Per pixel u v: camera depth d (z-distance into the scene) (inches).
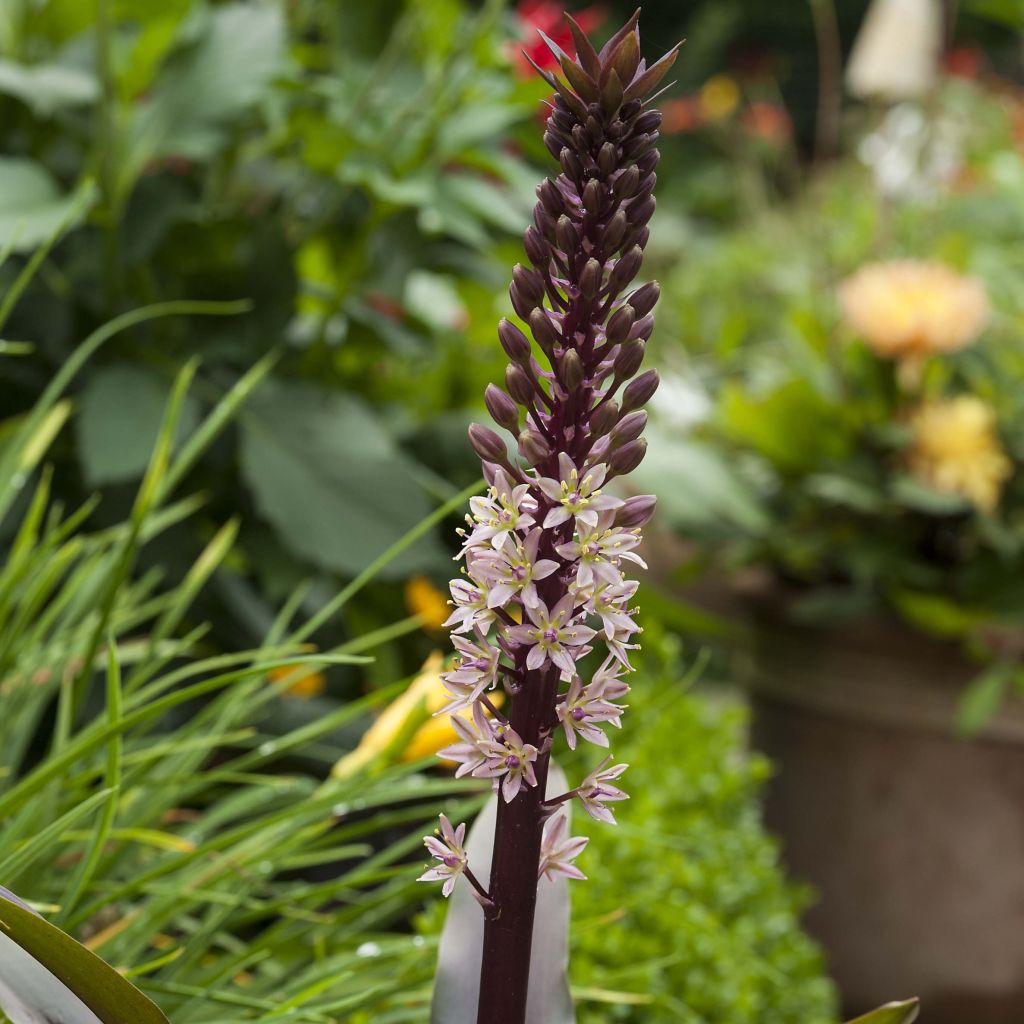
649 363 128.0
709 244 276.1
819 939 101.3
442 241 87.0
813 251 127.3
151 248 72.2
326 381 83.7
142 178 76.2
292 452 70.4
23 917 29.7
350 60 82.5
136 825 42.9
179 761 45.2
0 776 42.6
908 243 132.9
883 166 137.2
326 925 41.6
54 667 45.7
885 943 99.0
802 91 365.4
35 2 81.4
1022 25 160.2
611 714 31.6
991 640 93.0
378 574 67.7
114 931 40.5
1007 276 149.5
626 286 31.4
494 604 30.9
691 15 460.1
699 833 65.5
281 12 83.2
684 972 54.1
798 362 107.2
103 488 71.8
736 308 171.3
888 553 94.8
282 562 73.7
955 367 106.5
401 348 86.4
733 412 100.0
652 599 76.4
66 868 43.6
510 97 76.2
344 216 82.9
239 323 76.5
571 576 31.5
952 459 93.7
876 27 142.7
